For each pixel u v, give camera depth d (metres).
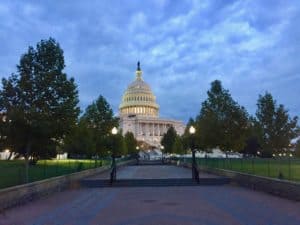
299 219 14.95
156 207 19.02
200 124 50.00
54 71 26.14
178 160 84.81
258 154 88.69
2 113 25.17
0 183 22.72
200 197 23.11
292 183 20.88
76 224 14.63
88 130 55.38
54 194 26.12
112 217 16.22
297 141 71.38
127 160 96.19
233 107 48.94
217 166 45.69
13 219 15.80
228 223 14.31
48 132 25.05
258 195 23.50
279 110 57.97
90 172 42.25
